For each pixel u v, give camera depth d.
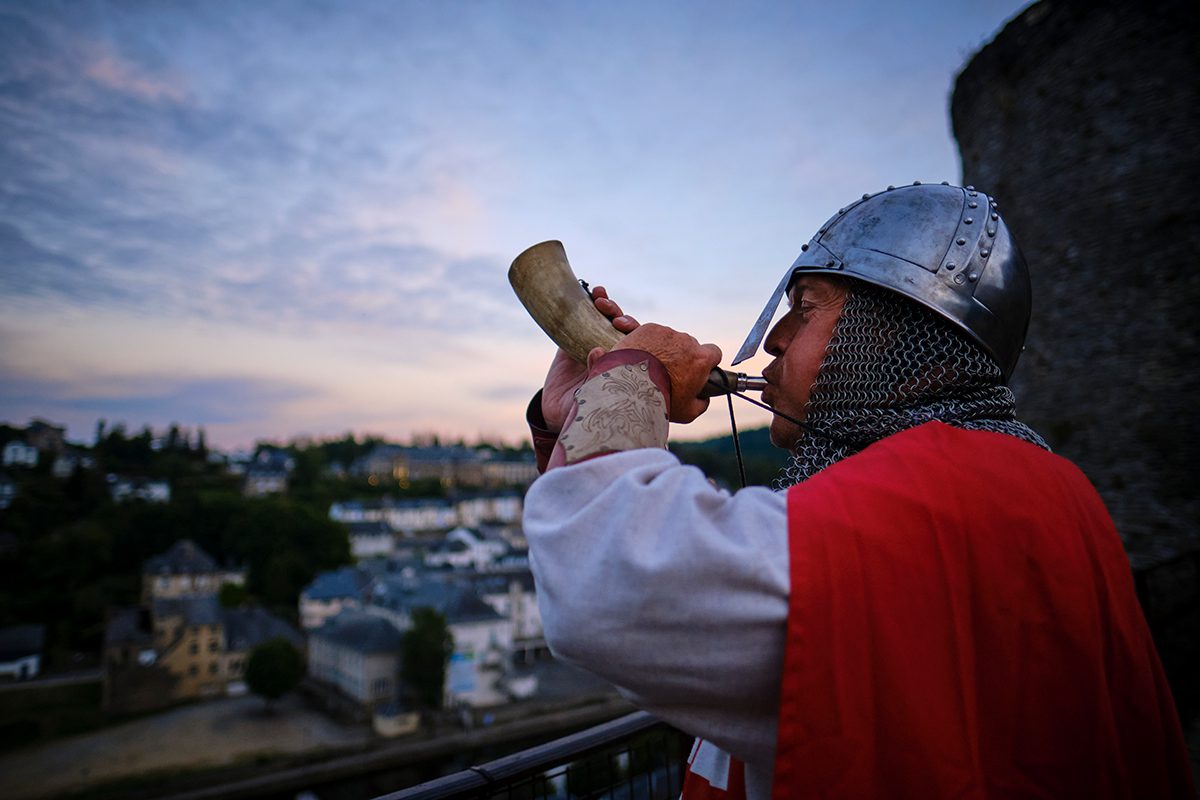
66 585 75.38
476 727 44.59
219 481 136.88
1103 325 8.90
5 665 54.69
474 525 124.06
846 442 0.98
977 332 0.94
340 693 51.03
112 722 47.03
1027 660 0.68
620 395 0.80
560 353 1.10
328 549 85.25
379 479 148.62
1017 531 0.71
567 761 1.87
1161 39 8.45
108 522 87.81
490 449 195.50
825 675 0.62
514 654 59.69
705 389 1.01
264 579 79.12
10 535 80.81
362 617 54.00
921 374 0.96
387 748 41.81
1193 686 5.03
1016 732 0.67
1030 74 10.06
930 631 0.66
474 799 1.68
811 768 0.61
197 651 53.19
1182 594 5.73
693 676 0.65
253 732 45.31
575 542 0.69
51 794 36.41
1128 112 8.72
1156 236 8.38
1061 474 0.83
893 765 0.62
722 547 0.63
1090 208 9.09
